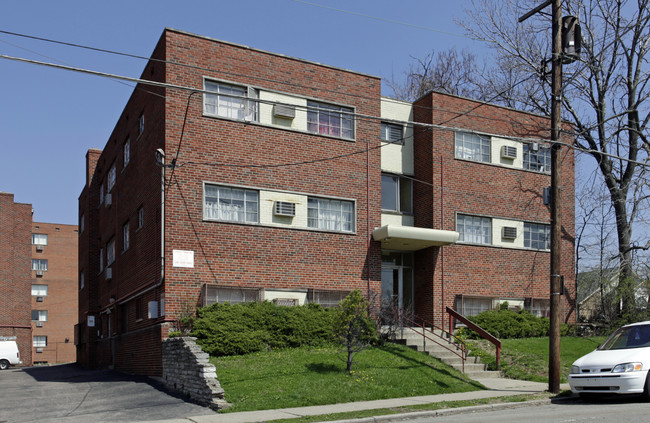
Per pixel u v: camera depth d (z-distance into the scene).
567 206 27.64
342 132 22.62
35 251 71.81
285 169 21.16
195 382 14.92
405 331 21.53
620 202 28.47
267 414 12.79
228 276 19.62
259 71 21.19
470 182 24.97
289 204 20.88
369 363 17.58
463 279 24.20
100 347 30.39
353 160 22.56
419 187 24.72
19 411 14.29
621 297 25.98
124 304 24.98
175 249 18.94
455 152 24.78
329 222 21.89
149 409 13.94
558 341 15.85
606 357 14.00
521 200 26.25
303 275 20.95
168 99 19.52
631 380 13.28
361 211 22.42
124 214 25.36
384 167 24.42
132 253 23.31
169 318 18.48
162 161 19.28
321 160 21.89
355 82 23.08
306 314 19.67
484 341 22.22
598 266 28.33
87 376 23.09
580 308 28.14
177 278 18.81
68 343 71.81
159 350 18.66
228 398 14.14
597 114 28.44
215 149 20.03
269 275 20.34
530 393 15.45
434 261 23.62
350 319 16.58
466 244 24.48
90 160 34.91
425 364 18.16
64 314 72.19
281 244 20.70
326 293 21.23
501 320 23.73
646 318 25.14
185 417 12.79
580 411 12.38
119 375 22.17
